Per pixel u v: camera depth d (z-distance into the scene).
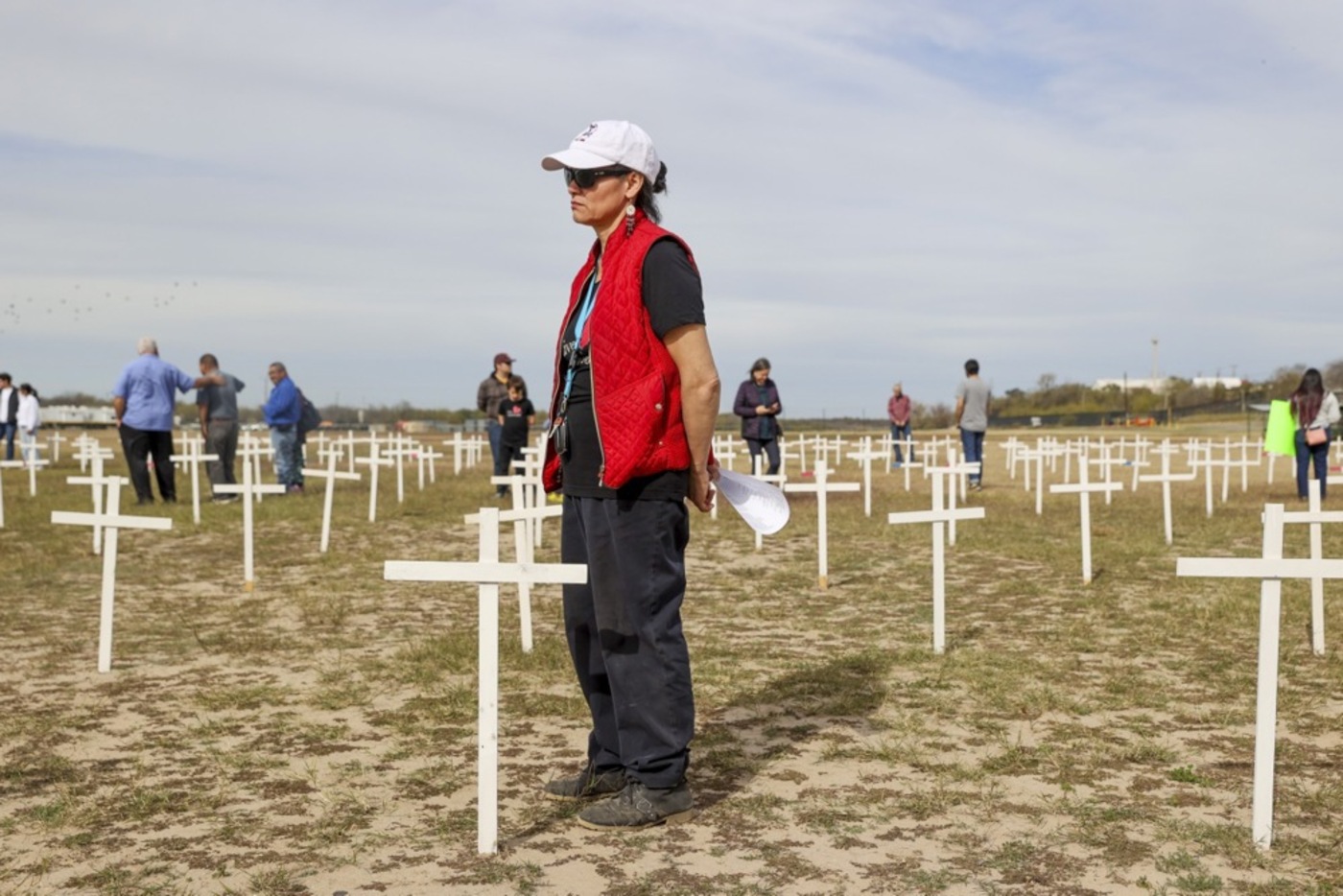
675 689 4.18
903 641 7.54
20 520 14.75
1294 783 4.64
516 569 3.89
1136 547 12.02
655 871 3.78
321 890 3.65
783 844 4.02
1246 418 58.38
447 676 6.55
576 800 4.46
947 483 16.75
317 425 20.28
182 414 52.69
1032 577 10.24
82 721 5.69
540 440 12.17
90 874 3.81
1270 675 3.91
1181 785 4.64
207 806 4.46
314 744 5.27
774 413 16.44
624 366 3.99
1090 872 3.77
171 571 10.80
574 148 4.09
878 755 5.02
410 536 13.53
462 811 4.38
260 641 7.62
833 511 15.86
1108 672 6.59
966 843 4.02
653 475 4.04
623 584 4.10
